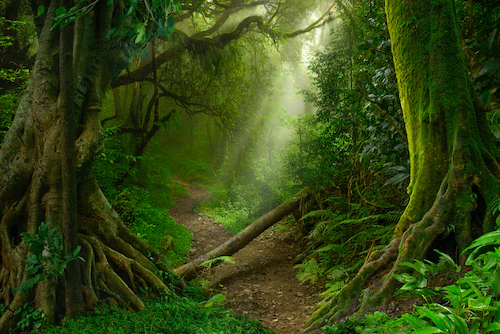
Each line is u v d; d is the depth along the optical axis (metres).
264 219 9.03
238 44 15.45
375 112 5.90
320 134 9.82
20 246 4.29
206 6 13.09
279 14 15.02
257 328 4.54
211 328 4.07
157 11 2.48
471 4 5.01
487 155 4.09
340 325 3.64
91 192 4.95
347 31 8.27
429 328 1.64
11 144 4.46
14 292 4.15
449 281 3.61
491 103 5.08
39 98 4.46
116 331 3.83
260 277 7.66
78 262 4.15
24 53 9.95
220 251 8.34
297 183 10.62
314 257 8.06
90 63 4.79
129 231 5.38
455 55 4.38
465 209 3.88
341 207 8.11
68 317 4.04
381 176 7.08
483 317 1.86
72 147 3.95
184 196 15.96
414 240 4.00
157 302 4.83
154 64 12.89
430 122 4.32
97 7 4.91
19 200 4.48
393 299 3.86
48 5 4.73
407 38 4.67
